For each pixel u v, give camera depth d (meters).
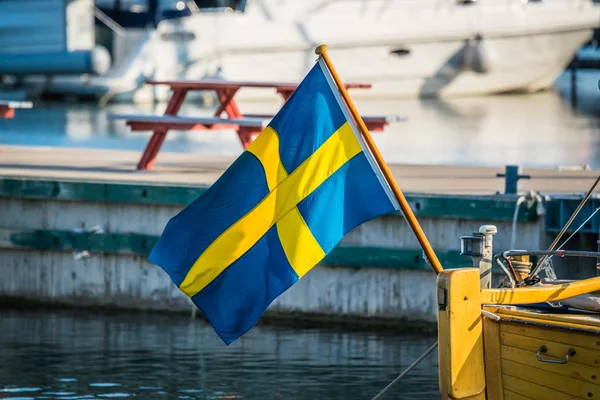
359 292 36.69
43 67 124.50
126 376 30.55
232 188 21.59
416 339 35.06
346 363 32.00
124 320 37.88
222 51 129.00
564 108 118.50
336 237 21.38
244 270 21.42
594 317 20.64
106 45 135.38
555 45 137.12
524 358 20.27
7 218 39.84
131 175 41.78
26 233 39.25
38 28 129.25
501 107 120.25
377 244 36.28
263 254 21.44
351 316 36.78
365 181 21.47
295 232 21.34
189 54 128.62
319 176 21.47
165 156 50.34
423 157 66.44
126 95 127.31
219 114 46.97
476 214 35.03
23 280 39.94
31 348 33.59
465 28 134.12
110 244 38.53
